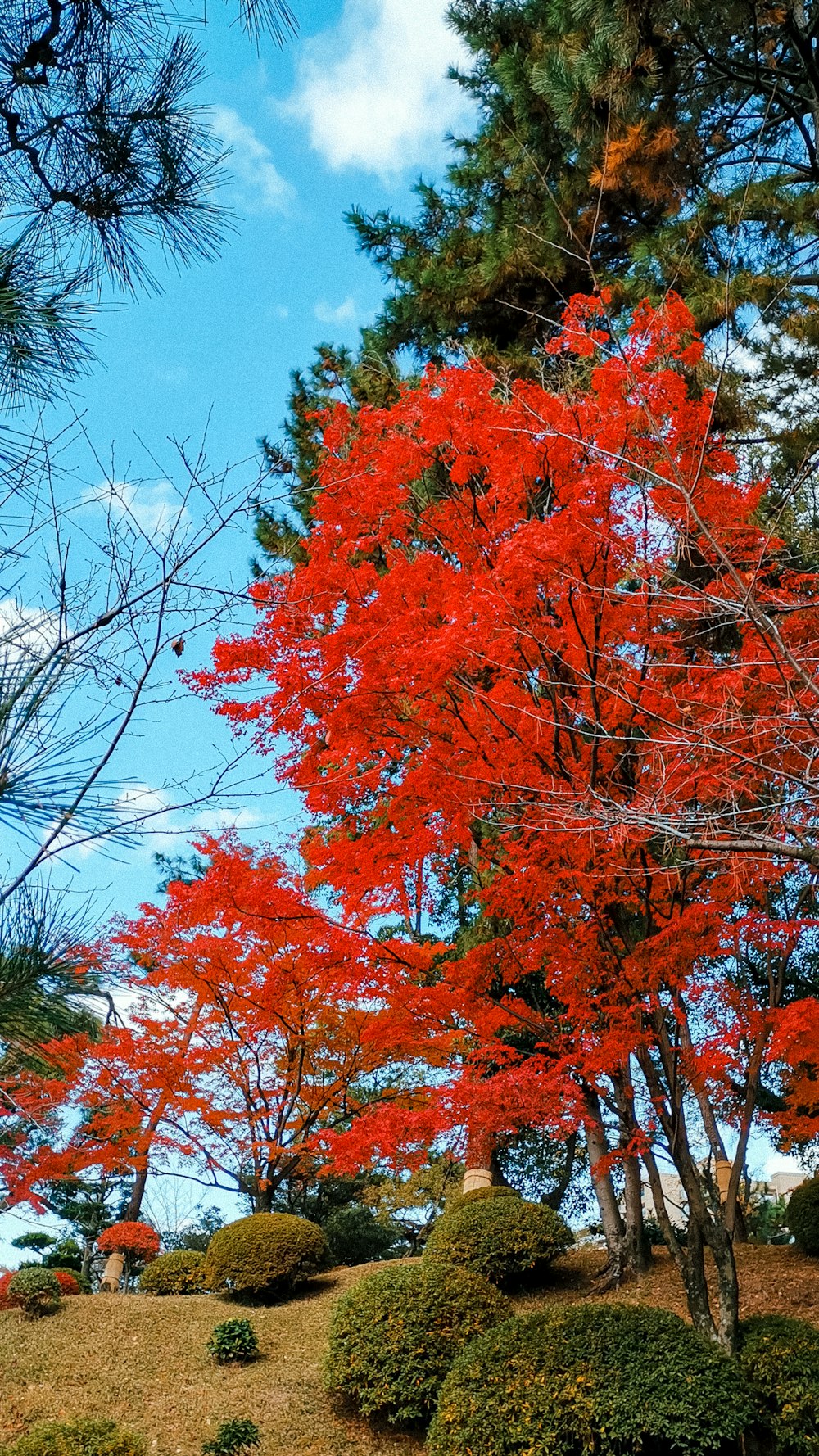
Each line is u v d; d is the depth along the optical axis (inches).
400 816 352.5
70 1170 556.4
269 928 426.9
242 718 333.4
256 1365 470.9
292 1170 620.7
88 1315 548.1
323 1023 573.0
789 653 219.6
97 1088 550.9
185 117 114.5
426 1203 746.8
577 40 486.3
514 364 553.9
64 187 113.7
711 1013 353.4
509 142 558.9
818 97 395.2
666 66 398.9
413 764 345.1
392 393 616.4
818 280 471.8
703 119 450.3
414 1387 401.7
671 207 466.3
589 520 303.7
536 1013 382.6
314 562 358.9
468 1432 350.9
